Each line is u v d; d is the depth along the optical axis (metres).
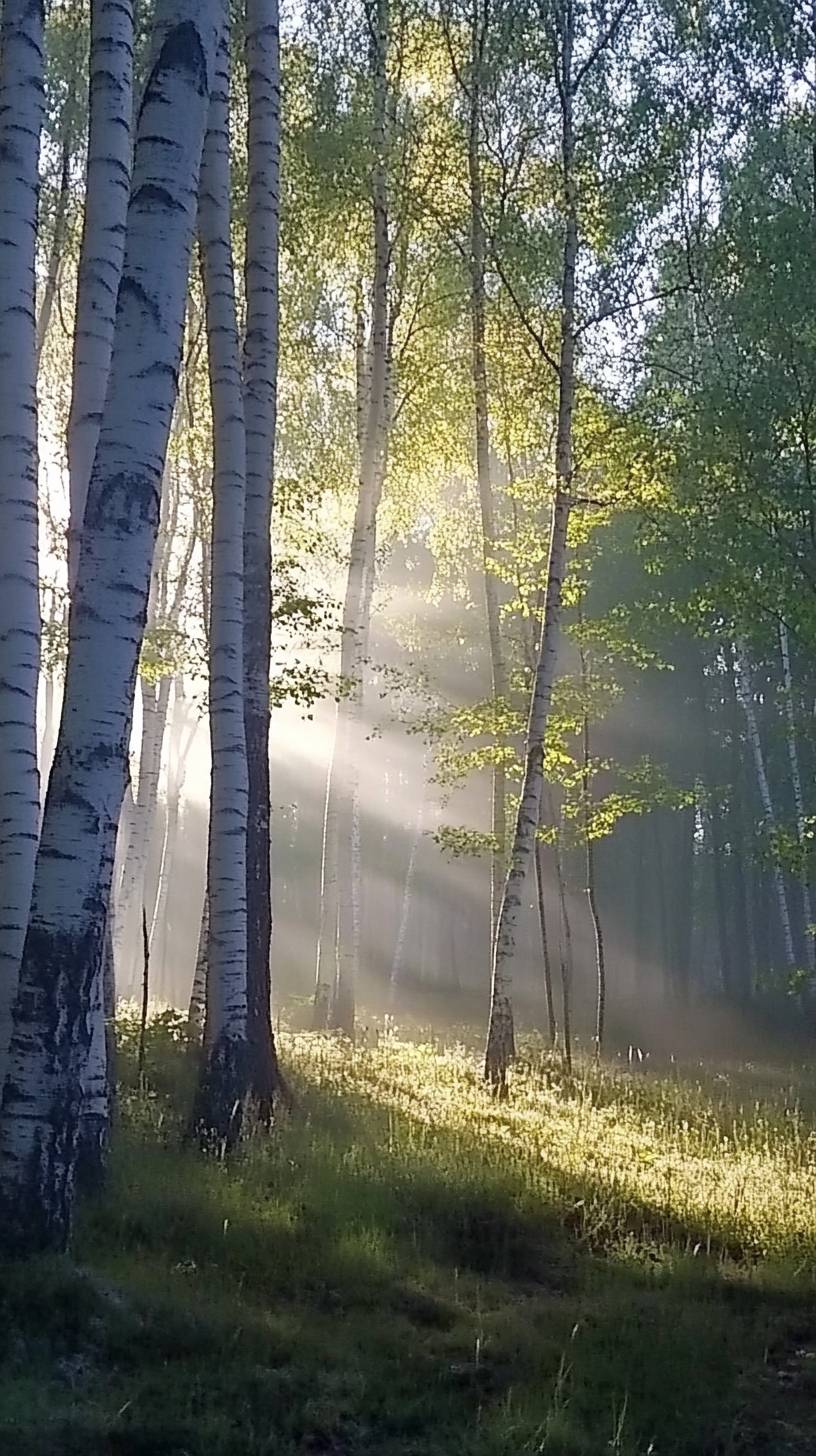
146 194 6.04
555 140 15.75
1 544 7.10
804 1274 7.49
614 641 17.55
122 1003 18.41
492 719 17.17
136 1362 5.13
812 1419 5.66
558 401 16.39
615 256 15.68
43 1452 4.31
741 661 27.69
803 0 16.56
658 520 16.34
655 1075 19.00
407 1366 5.58
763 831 21.36
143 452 5.93
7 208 7.27
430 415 20.34
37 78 7.42
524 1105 13.48
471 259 17.06
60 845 5.77
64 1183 5.79
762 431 15.25
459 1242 7.45
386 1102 11.34
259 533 10.55
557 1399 5.31
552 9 14.93
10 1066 5.77
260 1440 4.69
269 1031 9.90
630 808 18.11
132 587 5.89
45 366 18.86
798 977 17.58
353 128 17.44
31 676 7.10
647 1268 7.24
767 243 15.77
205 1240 6.48
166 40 6.16
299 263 18.61
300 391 20.30
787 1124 13.74
